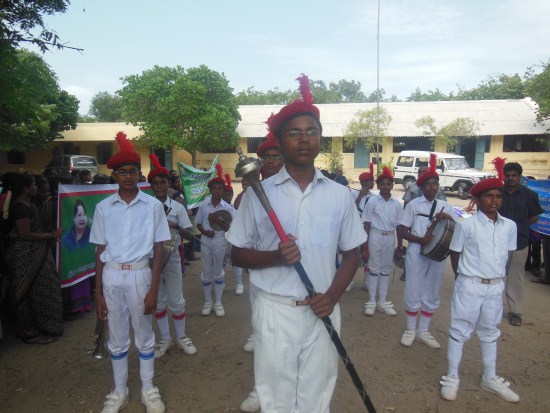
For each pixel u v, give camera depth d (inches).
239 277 226.1
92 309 202.4
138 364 148.8
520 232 181.8
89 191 197.3
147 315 118.7
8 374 141.0
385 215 191.0
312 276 77.7
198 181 325.7
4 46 157.2
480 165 1008.9
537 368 145.7
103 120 1850.4
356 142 1034.7
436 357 154.1
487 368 130.2
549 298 218.2
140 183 237.3
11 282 160.7
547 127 954.7
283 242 73.6
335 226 79.8
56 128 901.2
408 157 771.4
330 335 78.8
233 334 174.1
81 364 148.1
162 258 123.7
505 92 1465.3
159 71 958.4
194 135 906.7
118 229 115.5
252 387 133.6
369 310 193.9
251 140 1099.9
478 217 128.1
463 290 127.3
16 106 182.5
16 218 155.6
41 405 123.9
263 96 1728.6
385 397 128.3
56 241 175.0
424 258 160.2
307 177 80.1
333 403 125.0
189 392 130.9
